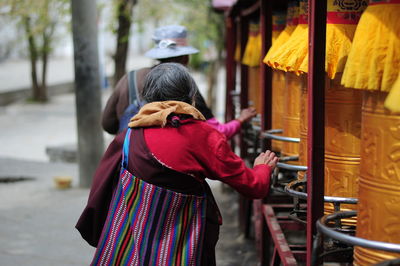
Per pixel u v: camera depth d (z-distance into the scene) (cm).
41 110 1955
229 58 702
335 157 241
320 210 232
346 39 232
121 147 253
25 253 504
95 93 738
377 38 184
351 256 237
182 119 242
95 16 729
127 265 237
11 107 2019
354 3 233
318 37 226
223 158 241
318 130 230
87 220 261
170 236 237
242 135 549
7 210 646
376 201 188
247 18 543
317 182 232
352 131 238
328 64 230
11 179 820
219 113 1723
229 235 562
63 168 911
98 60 738
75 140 1412
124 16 820
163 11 926
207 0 1140
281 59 258
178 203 237
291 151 313
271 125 370
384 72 180
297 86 305
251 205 533
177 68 254
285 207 382
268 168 263
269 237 396
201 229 239
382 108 184
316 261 202
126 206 242
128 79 402
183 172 237
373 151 188
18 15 895
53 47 2025
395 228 184
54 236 553
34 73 2106
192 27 1040
